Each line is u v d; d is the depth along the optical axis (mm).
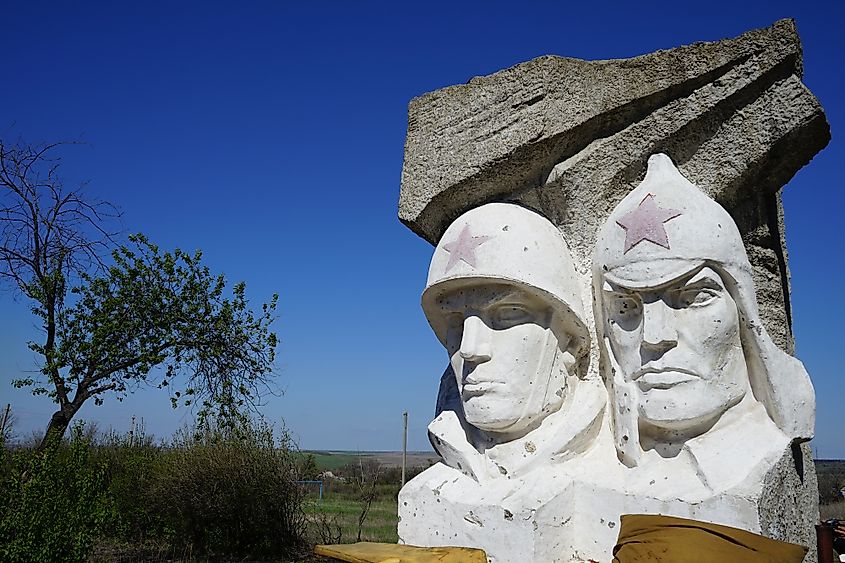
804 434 2389
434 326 3053
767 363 2381
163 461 10219
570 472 2566
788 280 3359
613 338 2576
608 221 2631
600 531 2434
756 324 2391
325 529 10344
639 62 2754
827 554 2449
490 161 2936
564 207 2869
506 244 2672
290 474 10008
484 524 2520
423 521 2732
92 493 7078
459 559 2375
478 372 2680
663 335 2373
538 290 2619
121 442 11359
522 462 2613
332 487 15992
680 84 2697
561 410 2701
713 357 2359
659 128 2742
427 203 3129
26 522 6469
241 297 10789
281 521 9852
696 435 2381
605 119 2807
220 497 9680
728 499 2156
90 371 9820
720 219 2430
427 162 3170
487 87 3039
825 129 2660
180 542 9797
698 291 2379
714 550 1961
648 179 2652
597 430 2654
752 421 2381
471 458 2756
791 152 2697
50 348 9648
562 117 2822
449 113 3145
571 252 2842
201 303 10406
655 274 2375
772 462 2221
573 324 2709
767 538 1999
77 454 7129
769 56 2598
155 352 10078
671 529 2057
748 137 2660
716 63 2654
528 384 2641
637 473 2434
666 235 2395
